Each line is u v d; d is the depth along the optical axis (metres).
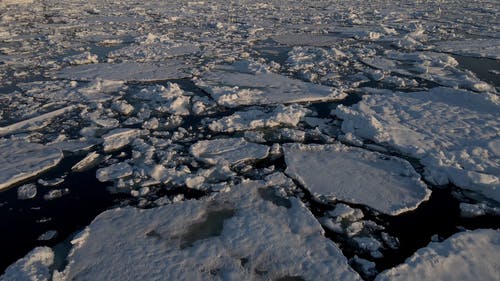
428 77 13.59
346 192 7.02
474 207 6.62
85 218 6.38
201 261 5.34
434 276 5.17
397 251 5.82
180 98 10.97
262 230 5.94
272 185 7.16
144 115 10.23
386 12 30.88
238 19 26.36
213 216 6.27
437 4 37.16
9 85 12.61
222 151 8.34
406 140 8.80
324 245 5.68
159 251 5.50
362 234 6.11
